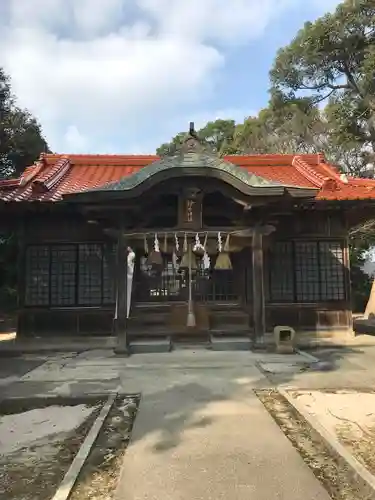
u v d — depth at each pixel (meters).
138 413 6.52
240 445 5.23
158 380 8.62
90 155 16.61
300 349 11.98
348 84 23.03
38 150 25.98
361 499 3.97
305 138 27.73
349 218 14.76
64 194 10.62
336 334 13.51
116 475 4.56
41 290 13.22
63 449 5.36
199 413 6.46
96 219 12.16
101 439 5.59
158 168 10.74
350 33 20.42
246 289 13.33
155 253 11.37
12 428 6.12
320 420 6.02
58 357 11.36
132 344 11.80
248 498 3.98
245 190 10.67
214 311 12.95
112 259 13.32
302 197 10.79
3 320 20.70
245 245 12.09
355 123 19.05
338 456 4.82
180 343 12.64
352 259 25.44
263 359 10.51
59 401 7.44
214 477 4.40
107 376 9.05
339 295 13.70
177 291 13.30
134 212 11.40
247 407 6.74
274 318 13.48
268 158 16.80
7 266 20.95
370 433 5.54
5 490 4.33
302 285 13.65
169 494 4.07
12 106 25.67
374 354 11.14
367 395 7.27
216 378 8.70
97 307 13.21
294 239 13.69
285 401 7.08
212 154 11.52
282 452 5.02
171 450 5.10
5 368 10.05
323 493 4.07
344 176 14.84
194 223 11.45
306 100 25.14
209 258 12.54
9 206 12.29
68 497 4.06
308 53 21.83
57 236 13.30
